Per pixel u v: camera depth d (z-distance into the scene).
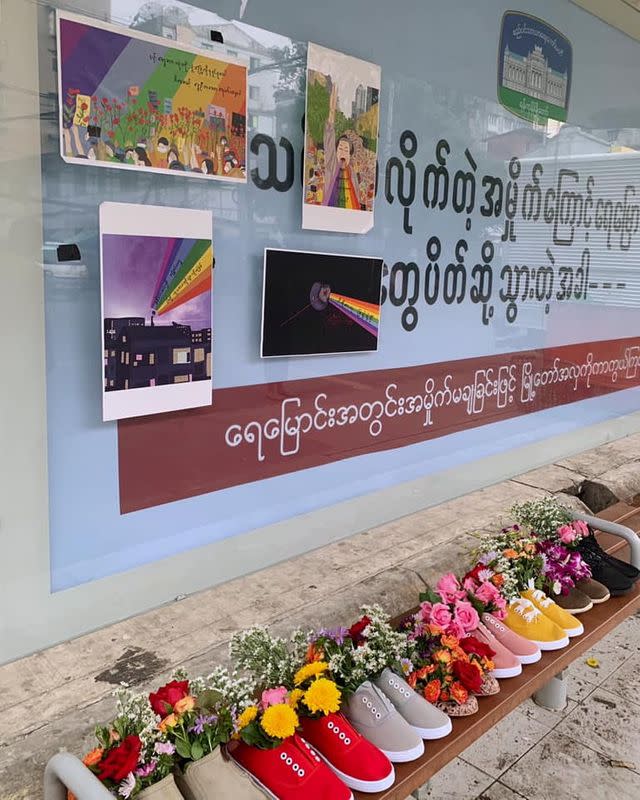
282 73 2.31
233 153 2.20
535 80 3.35
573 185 3.73
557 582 2.15
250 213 2.31
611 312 4.26
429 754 1.51
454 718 1.64
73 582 2.05
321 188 2.49
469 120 3.06
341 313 2.66
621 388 4.54
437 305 3.09
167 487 2.23
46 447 1.93
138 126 1.96
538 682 1.82
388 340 2.89
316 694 1.46
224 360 2.33
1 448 1.85
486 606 1.99
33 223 1.83
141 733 1.31
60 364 1.93
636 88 4.05
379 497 2.98
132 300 2.02
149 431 2.16
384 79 2.66
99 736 1.35
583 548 2.35
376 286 2.78
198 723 1.33
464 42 2.95
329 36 2.44
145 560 2.21
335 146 2.51
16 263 1.81
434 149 2.92
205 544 2.37
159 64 1.98
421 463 3.16
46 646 2.01
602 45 3.73
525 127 3.36
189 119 2.07
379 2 2.58
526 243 3.51
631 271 4.34
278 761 1.35
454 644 1.73
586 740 2.22
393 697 1.61
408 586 2.44
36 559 1.96
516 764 2.10
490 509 3.20
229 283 2.30
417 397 3.08
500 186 3.29
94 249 1.95
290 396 2.56
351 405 2.79
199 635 2.07
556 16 3.39
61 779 1.21
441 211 3.01
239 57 2.18
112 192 1.96
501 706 1.70
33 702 1.75
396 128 2.75
